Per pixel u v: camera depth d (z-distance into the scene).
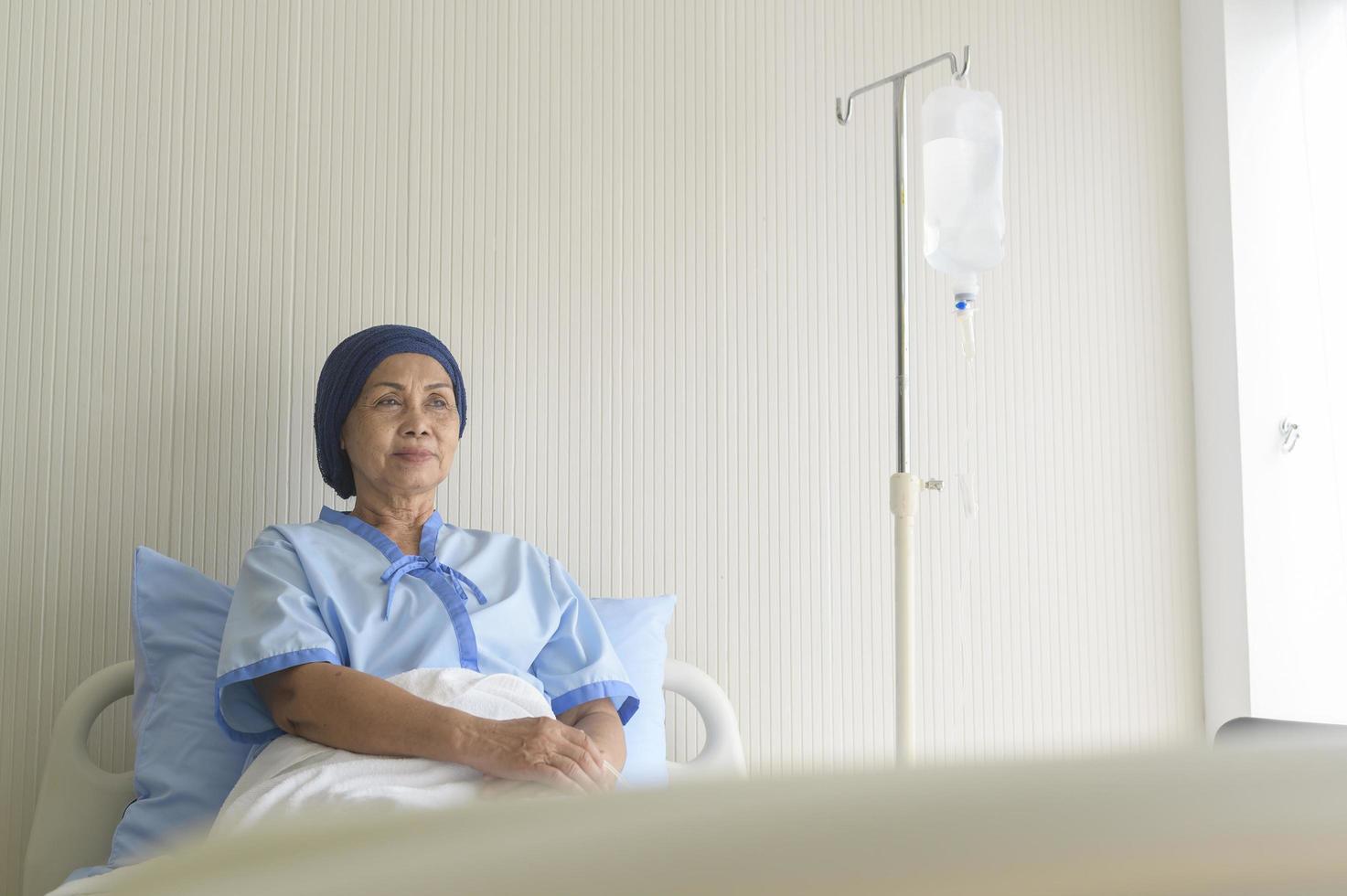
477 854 0.13
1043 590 2.64
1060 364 2.70
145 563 2.01
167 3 2.28
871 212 2.62
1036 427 2.67
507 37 2.45
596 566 2.40
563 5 2.49
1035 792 0.13
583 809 0.14
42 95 2.21
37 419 2.17
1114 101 2.79
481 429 2.36
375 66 2.37
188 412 2.23
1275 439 2.66
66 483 2.17
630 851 0.13
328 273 2.31
